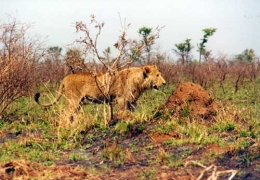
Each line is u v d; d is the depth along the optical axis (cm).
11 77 1638
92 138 1312
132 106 1609
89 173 1008
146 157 1118
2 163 1020
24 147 1273
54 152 1223
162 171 995
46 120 1606
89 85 1562
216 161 1028
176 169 1005
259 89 2575
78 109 1588
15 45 1648
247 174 928
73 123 1445
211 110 1412
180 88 1467
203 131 1238
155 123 1345
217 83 2973
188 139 1180
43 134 1399
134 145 1213
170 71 3069
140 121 1359
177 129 1270
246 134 1198
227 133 1243
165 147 1163
